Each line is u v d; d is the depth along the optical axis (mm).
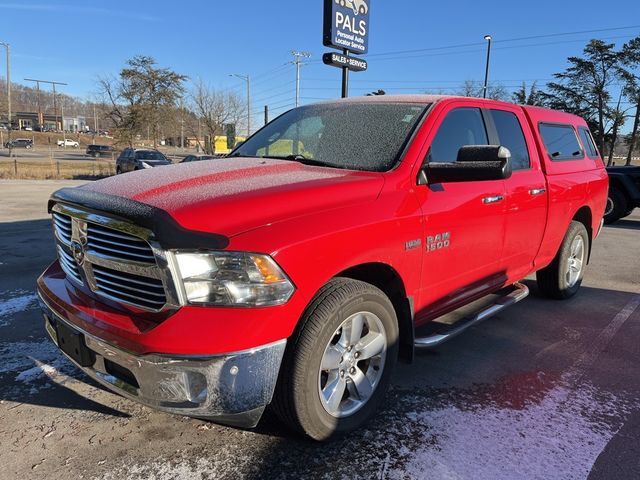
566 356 4074
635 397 3418
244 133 57219
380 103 3826
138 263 2352
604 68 45125
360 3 9633
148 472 2537
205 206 2389
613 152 50188
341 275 2881
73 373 3578
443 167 3078
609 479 2562
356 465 2619
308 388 2523
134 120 44500
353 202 2768
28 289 5570
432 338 3459
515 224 4102
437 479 2527
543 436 2924
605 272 6988
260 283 2271
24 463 2584
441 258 3316
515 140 4316
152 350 2234
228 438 2830
